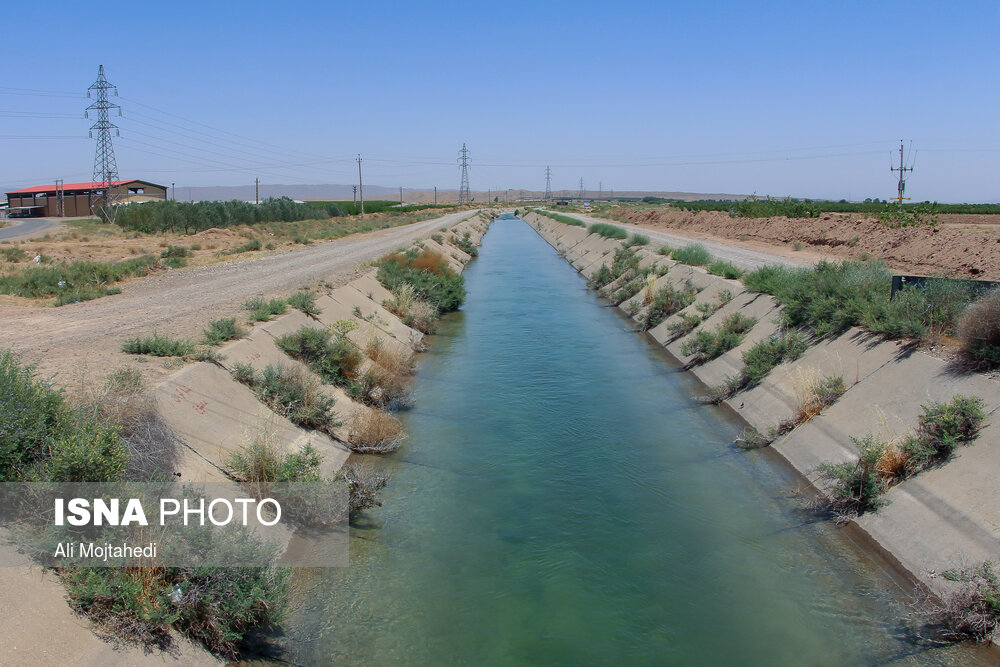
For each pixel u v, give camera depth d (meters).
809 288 15.84
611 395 16.00
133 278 27.14
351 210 128.62
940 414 9.00
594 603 7.68
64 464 6.16
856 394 11.41
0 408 6.38
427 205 185.88
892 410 10.28
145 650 5.68
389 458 11.97
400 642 6.91
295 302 17.62
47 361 11.06
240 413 10.53
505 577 8.19
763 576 8.23
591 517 9.78
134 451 7.53
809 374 12.28
